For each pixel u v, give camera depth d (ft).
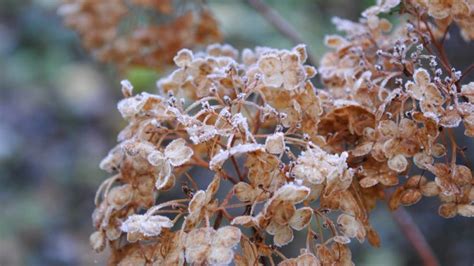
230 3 4.55
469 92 2.11
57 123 7.18
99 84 7.13
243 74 2.32
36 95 7.31
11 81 7.39
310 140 2.16
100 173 6.70
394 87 2.29
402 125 2.12
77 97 7.13
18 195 6.64
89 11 3.02
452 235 3.95
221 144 2.11
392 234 4.28
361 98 2.20
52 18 7.39
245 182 2.10
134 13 3.05
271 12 3.23
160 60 2.96
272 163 2.03
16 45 7.48
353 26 2.43
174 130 2.17
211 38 2.96
